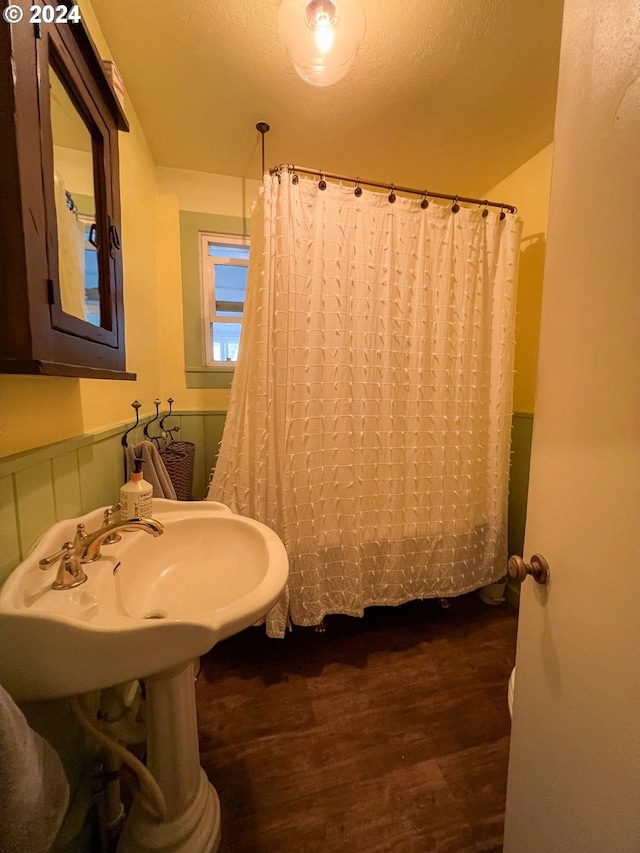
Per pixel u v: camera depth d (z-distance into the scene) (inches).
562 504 21.0
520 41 46.6
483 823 36.7
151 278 69.6
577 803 19.5
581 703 19.3
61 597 23.8
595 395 18.5
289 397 53.2
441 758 43.0
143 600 33.1
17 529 24.9
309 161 72.7
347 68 45.9
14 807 15.2
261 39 46.3
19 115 19.5
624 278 16.5
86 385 38.2
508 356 65.3
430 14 43.3
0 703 15.0
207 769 41.2
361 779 40.4
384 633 65.2
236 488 54.3
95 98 30.8
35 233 20.9
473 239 61.7
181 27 44.9
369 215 55.7
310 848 34.4
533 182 71.3
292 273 51.7
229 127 63.0
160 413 71.8
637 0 15.6
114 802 34.9
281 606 55.0
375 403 59.0
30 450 27.3
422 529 63.9
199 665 53.8
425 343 61.1
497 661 58.9
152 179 71.2
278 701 50.4
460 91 54.7
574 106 20.4
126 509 34.6
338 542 59.2
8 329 20.1
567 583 20.5
